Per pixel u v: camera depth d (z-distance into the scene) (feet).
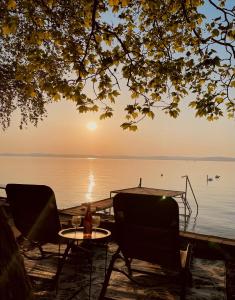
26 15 18.63
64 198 144.15
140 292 14.10
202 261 18.16
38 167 502.38
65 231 15.07
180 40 22.52
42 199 14.74
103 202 46.85
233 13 17.78
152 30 21.67
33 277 15.07
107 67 17.57
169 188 201.26
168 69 19.54
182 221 96.32
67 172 377.30
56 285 13.87
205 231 84.89
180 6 19.52
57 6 21.72
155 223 12.34
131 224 12.89
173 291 14.26
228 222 97.50
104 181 246.88
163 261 12.92
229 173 463.42
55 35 18.92
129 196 12.45
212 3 17.87
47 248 19.42
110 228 21.93
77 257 16.67
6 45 33.53
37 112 41.52
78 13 20.94
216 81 20.65
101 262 17.70
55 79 18.02
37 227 15.46
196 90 21.08
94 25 16.99
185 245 19.08
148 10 21.04
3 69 36.11
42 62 18.49
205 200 150.82
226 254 18.22
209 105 18.83
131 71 19.06
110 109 17.63
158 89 20.39
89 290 13.91
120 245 13.60
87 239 13.53
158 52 21.76
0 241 4.17
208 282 15.30
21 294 4.31
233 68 20.31
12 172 342.44
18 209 15.65
